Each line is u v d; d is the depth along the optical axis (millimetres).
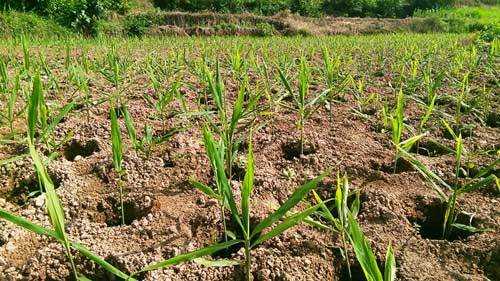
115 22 14852
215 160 1236
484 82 4523
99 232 1811
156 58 5609
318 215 1904
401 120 1904
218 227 1853
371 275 1057
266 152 2564
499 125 3209
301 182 2225
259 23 17141
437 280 1530
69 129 2857
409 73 4777
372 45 8367
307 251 1693
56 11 13781
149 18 15953
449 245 1700
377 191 2070
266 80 3227
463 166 2367
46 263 1618
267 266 1603
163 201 2041
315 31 17391
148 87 4039
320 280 1579
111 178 2236
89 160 2422
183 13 16672
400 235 1786
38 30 12492
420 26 18672
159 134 2828
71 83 3912
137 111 3268
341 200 1484
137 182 2211
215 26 16062
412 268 1585
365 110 3426
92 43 9094
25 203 2041
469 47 7559
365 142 2725
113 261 1639
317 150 2621
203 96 3814
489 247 1669
